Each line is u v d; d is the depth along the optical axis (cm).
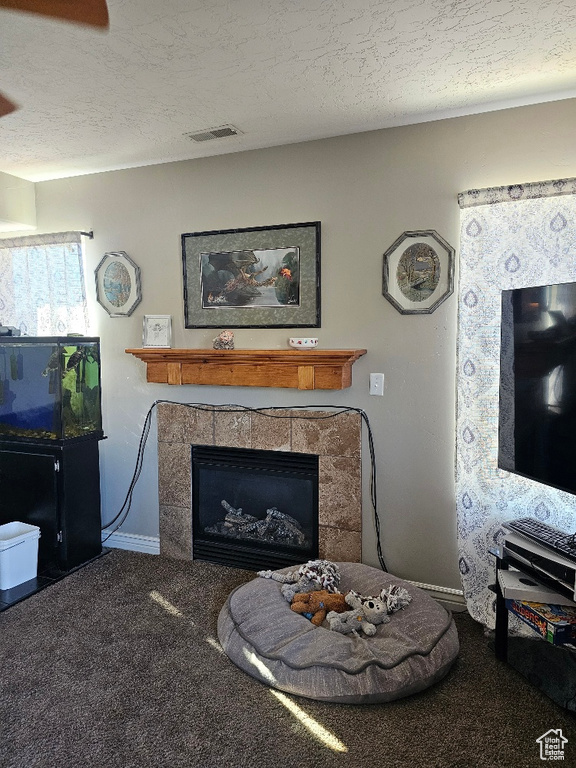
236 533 314
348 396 277
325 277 277
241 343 299
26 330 348
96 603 266
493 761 164
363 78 207
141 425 330
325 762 164
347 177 269
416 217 257
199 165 301
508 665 214
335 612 221
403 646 199
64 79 203
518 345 217
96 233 331
